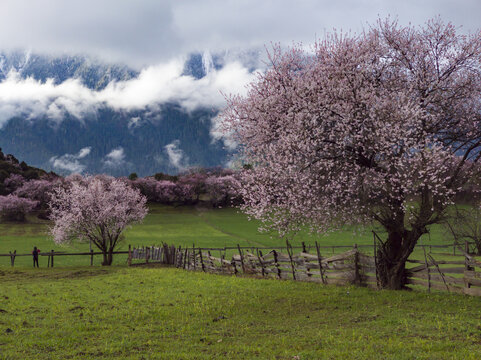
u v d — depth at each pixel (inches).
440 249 1764.3
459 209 709.3
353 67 749.3
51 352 414.3
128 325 532.4
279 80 822.5
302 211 709.9
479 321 475.8
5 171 6643.7
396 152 684.1
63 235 1774.1
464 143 709.9
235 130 845.2
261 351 393.7
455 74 744.3
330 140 698.2
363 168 699.4
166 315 588.4
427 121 713.0
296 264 908.0
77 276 1216.8
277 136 771.4
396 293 687.7
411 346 380.5
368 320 515.2
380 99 693.3
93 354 404.5
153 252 1753.2
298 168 706.2
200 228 3969.0
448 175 684.1
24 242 3053.6
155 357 384.8
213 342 441.1
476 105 729.6
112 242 1782.7
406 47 756.0
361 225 758.5
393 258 746.8
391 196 668.1
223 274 1116.5
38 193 5457.7
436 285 693.9
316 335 448.1
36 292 860.6
